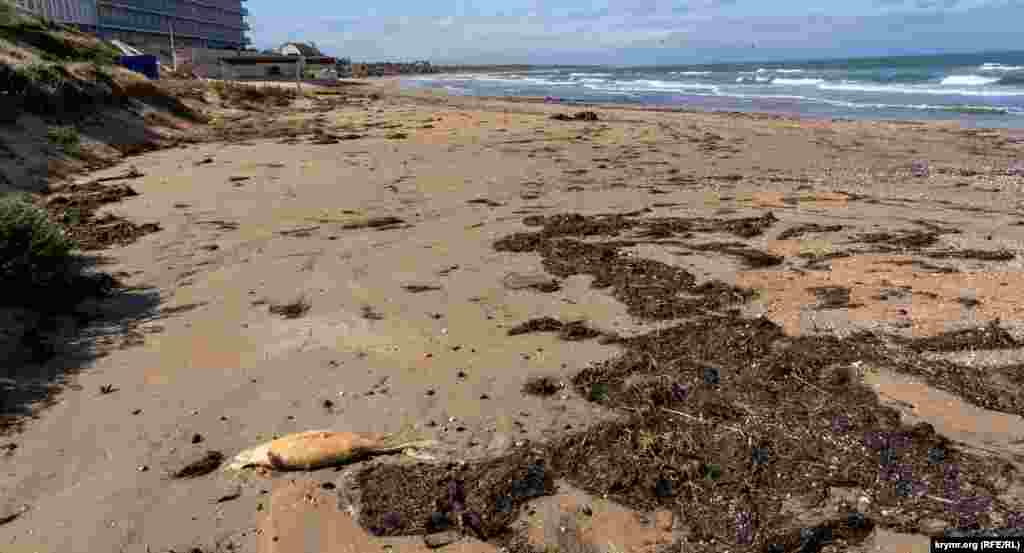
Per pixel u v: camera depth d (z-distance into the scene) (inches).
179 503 145.7
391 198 454.3
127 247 339.3
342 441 160.9
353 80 3858.3
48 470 158.1
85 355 218.2
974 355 201.3
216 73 2965.1
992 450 156.0
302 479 153.3
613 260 305.4
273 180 516.7
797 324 229.1
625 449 160.4
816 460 154.0
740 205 420.8
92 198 445.7
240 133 828.6
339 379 198.1
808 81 2415.1
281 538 135.0
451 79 4279.0
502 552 130.6
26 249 265.1
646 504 142.7
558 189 486.6
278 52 4249.5
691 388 188.9
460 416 177.0
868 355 204.5
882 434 163.3
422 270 297.4
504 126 883.4
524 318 242.4
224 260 317.1
